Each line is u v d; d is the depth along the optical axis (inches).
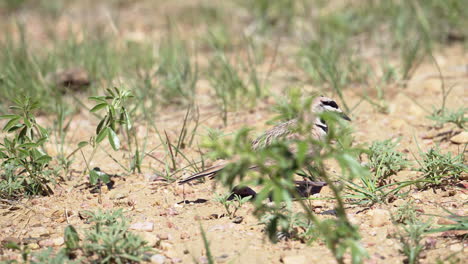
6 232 345.7
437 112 484.1
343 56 661.9
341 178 396.2
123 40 750.5
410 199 364.5
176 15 893.2
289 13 804.0
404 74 593.3
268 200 381.1
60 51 713.6
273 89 593.3
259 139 419.2
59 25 878.4
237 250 314.3
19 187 384.5
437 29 724.0
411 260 287.1
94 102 571.2
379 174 393.7
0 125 518.3
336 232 263.3
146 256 307.4
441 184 378.6
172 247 321.1
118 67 637.9
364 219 344.8
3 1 970.1
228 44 736.3
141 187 405.7
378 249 309.6
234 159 365.4
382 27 751.1
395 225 327.9
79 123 531.2
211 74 597.9
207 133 497.0
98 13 935.0
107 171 434.3
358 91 573.6
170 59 652.7
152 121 502.0
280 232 323.3
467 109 478.9
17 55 651.5
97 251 300.8
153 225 345.1
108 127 379.6
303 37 723.4
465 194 365.7
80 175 426.6
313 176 399.2
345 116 470.0
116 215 331.9
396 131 481.7
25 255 299.6
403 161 397.7
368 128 491.2
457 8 722.2
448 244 309.6
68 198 390.3
